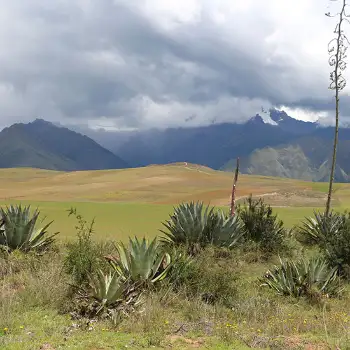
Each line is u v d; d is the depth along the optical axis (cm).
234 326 754
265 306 935
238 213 1811
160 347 638
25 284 977
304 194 5084
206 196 5728
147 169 13625
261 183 10181
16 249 1267
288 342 680
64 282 935
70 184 9619
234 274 1174
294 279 1141
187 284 1014
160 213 2995
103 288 812
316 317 901
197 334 719
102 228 2139
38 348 606
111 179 10488
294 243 1705
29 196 6538
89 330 708
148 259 1013
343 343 674
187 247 1429
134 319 756
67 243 1458
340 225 1834
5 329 683
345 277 1295
